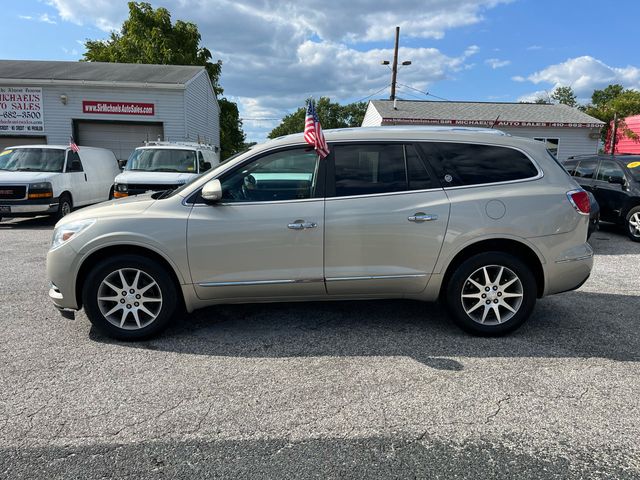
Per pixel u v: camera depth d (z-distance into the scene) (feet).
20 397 9.97
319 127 12.24
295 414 9.36
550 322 14.57
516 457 8.05
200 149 37.88
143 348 12.55
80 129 63.16
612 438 8.56
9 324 14.28
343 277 12.83
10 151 37.93
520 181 13.07
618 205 30.09
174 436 8.64
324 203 12.69
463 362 11.68
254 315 15.16
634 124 85.51
